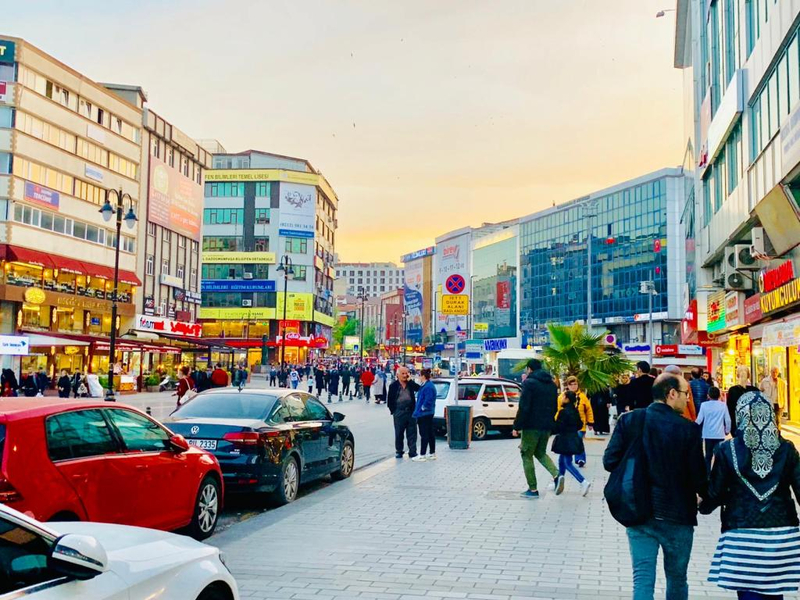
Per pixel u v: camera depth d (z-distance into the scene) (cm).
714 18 3250
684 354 5706
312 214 9538
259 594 650
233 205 9388
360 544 845
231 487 1035
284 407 1180
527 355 4650
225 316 9238
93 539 335
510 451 1842
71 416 702
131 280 5916
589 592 665
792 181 2017
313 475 1227
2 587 310
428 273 16012
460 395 2212
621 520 521
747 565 476
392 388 1709
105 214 3125
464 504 1102
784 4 2036
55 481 646
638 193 9450
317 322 9881
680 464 517
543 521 980
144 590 373
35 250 4794
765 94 2319
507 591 666
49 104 4928
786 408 2455
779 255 2255
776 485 482
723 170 3122
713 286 3484
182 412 1131
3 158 4572
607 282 9894
